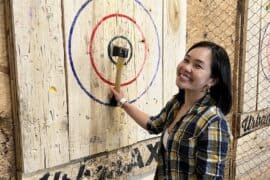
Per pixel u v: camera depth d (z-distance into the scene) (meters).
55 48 1.10
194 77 1.04
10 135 1.07
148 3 1.36
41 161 1.11
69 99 1.16
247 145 2.15
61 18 1.11
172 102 1.22
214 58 1.03
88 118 1.23
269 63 2.18
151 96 1.44
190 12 1.62
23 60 1.03
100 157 1.30
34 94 1.07
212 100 1.06
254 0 1.98
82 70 1.18
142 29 1.36
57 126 1.14
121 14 1.27
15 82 1.03
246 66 2.00
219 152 0.98
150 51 1.40
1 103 1.04
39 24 1.05
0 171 1.05
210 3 1.74
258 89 2.13
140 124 1.29
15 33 1.00
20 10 1.00
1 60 1.02
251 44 2.01
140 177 1.47
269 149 2.34
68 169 1.20
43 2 1.06
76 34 1.15
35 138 1.08
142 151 1.46
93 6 1.19
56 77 1.12
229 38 1.91
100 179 1.31
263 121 2.23
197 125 1.01
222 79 1.04
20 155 1.07
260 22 2.05
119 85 1.27
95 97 1.24
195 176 1.03
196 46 1.07
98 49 1.22
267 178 2.38
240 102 2.02
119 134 1.35
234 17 1.92
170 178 1.07
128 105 1.29
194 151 1.01
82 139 1.22
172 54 1.50
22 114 1.04
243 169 2.15
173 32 1.49
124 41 1.30
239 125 2.03
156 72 1.44
